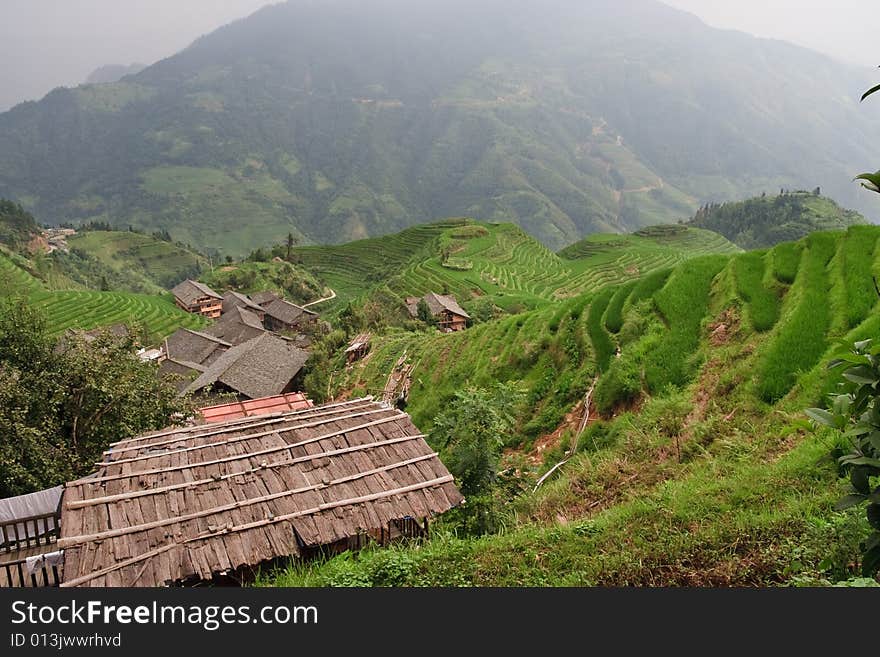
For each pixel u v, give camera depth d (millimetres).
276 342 46875
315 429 11680
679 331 18734
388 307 79312
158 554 8398
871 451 4477
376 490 10008
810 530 7141
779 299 17875
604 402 18266
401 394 35250
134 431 19406
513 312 82500
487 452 12500
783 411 11922
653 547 7723
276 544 8867
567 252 156750
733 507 8422
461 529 11242
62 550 8430
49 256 131750
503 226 156250
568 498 12367
